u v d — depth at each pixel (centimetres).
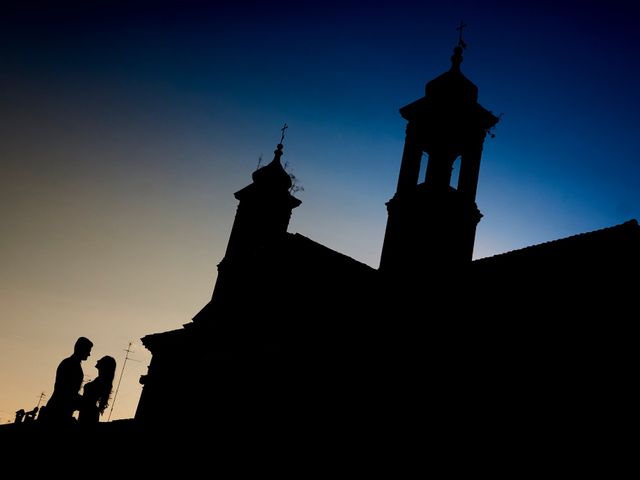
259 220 2998
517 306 1395
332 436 1689
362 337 1808
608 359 1166
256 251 2634
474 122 2117
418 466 1409
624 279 1224
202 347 2628
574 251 1354
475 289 1524
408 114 2272
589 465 1098
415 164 2166
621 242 1267
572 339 1245
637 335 1148
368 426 1602
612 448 1084
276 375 2044
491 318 1439
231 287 2745
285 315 2206
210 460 2100
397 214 2073
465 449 1327
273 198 3041
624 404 1105
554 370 1243
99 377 907
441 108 2138
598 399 1144
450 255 1908
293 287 2269
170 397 2644
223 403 2252
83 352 866
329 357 1872
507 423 1272
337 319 1947
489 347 1407
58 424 823
